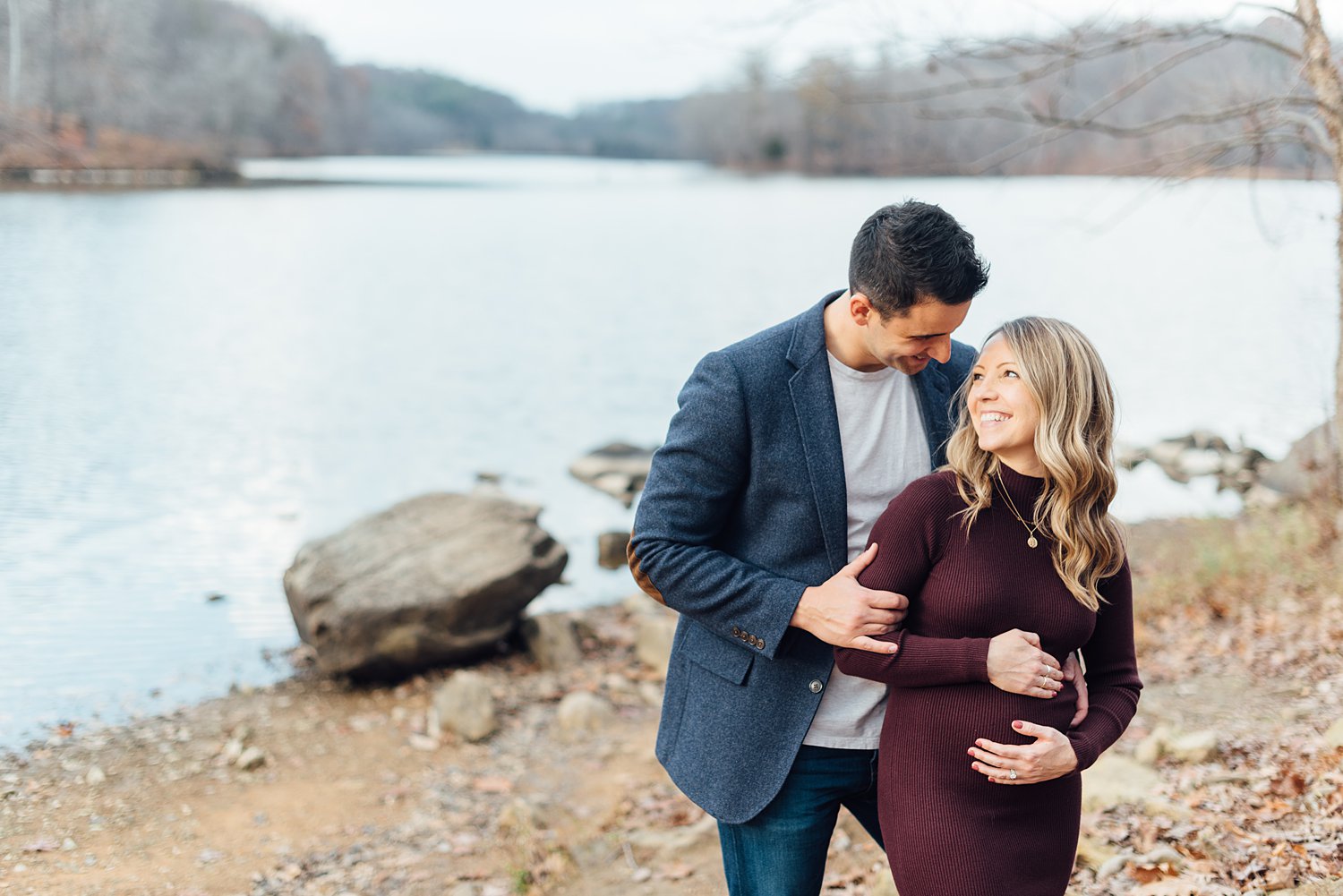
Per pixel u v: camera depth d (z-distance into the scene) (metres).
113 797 4.97
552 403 16.59
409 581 6.50
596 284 31.30
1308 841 3.38
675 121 121.12
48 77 29.78
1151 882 3.39
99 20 34.56
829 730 2.40
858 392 2.42
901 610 2.20
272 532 9.78
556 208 61.41
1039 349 2.11
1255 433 13.81
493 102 162.62
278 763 5.45
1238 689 5.25
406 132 144.25
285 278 30.53
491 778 5.32
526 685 6.49
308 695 6.34
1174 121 6.12
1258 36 5.85
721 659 2.46
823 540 2.38
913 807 2.17
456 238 44.44
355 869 4.43
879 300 2.16
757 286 31.05
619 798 5.07
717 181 84.00
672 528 2.39
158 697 6.21
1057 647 2.16
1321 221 6.40
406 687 6.42
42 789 5.01
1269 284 27.61
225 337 21.33
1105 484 2.13
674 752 2.55
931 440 2.45
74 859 4.36
